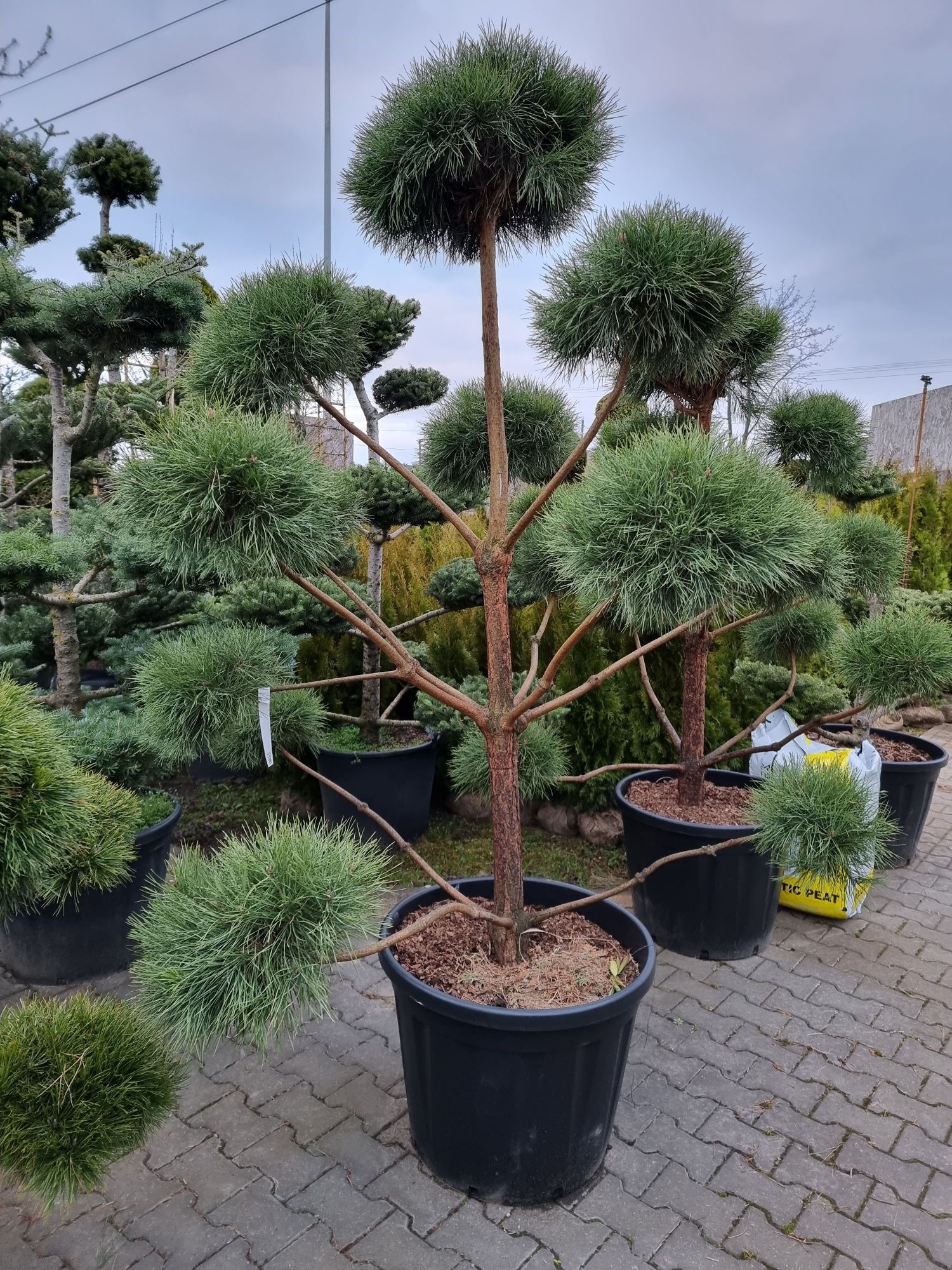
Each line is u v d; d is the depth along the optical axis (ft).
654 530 3.92
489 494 8.11
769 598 7.91
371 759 11.37
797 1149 6.12
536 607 13.82
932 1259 5.16
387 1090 6.80
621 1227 5.38
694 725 9.38
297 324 5.00
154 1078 3.85
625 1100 6.67
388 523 11.45
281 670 6.97
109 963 8.47
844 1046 7.46
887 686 8.20
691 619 4.12
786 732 11.86
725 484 3.97
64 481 11.10
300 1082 6.89
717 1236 5.31
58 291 9.97
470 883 7.02
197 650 6.69
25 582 9.05
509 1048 5.04
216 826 12.85
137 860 8.37
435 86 4.81
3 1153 3.43
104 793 6.73
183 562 4.44
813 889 9.95
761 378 8.63
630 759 12.34
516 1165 5.41
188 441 4.16
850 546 9.97
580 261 5.08
